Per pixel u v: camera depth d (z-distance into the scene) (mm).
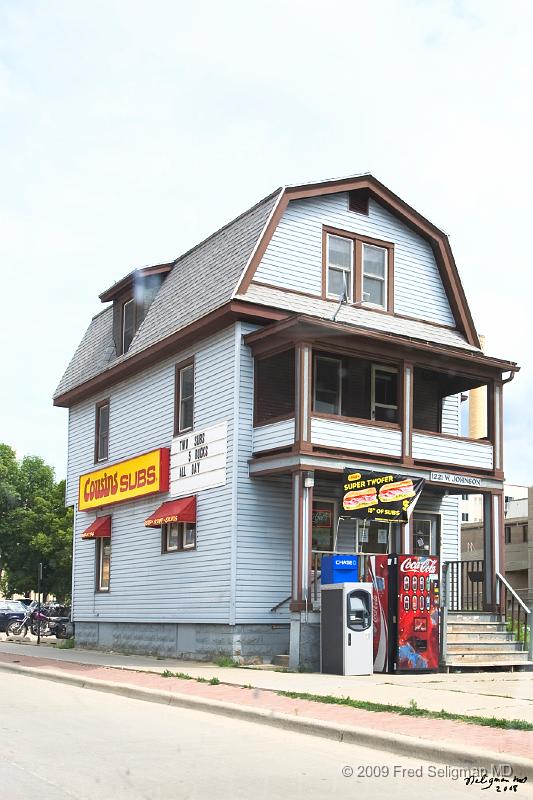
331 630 16859
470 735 9742
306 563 18109
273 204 21062
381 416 22188
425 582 17297
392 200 23062
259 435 19812
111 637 24750
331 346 19156
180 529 21906
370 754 9430
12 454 68125
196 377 21734
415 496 19719
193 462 21422
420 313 23312
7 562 62125
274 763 8805
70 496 28312
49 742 9758
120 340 26141
